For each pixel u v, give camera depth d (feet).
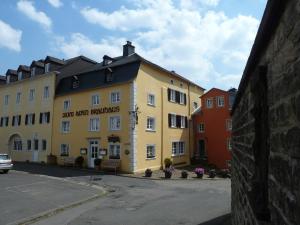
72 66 133.90
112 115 105.09
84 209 49.39
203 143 131.44
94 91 111.55
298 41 6.25
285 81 7.25
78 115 115.65
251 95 12.97
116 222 40.70
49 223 40.42
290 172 6.86
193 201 55.21
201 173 93.56
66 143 118.32
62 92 123.54
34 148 131.34
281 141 7.64
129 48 121.39
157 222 40.50
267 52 9.23
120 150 101.65
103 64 118.93
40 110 130.31
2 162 94.22
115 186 74.69
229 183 81.61
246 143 15.81
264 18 8.02
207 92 131.44
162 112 114.93
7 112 146.82
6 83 151.94
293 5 6.48
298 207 6.29
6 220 41.22
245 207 16.72
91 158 110.22
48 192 63.57
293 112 6.64
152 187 73.67
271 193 8.92
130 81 101.30
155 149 109.29
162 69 115.24
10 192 61.82
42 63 142.20
